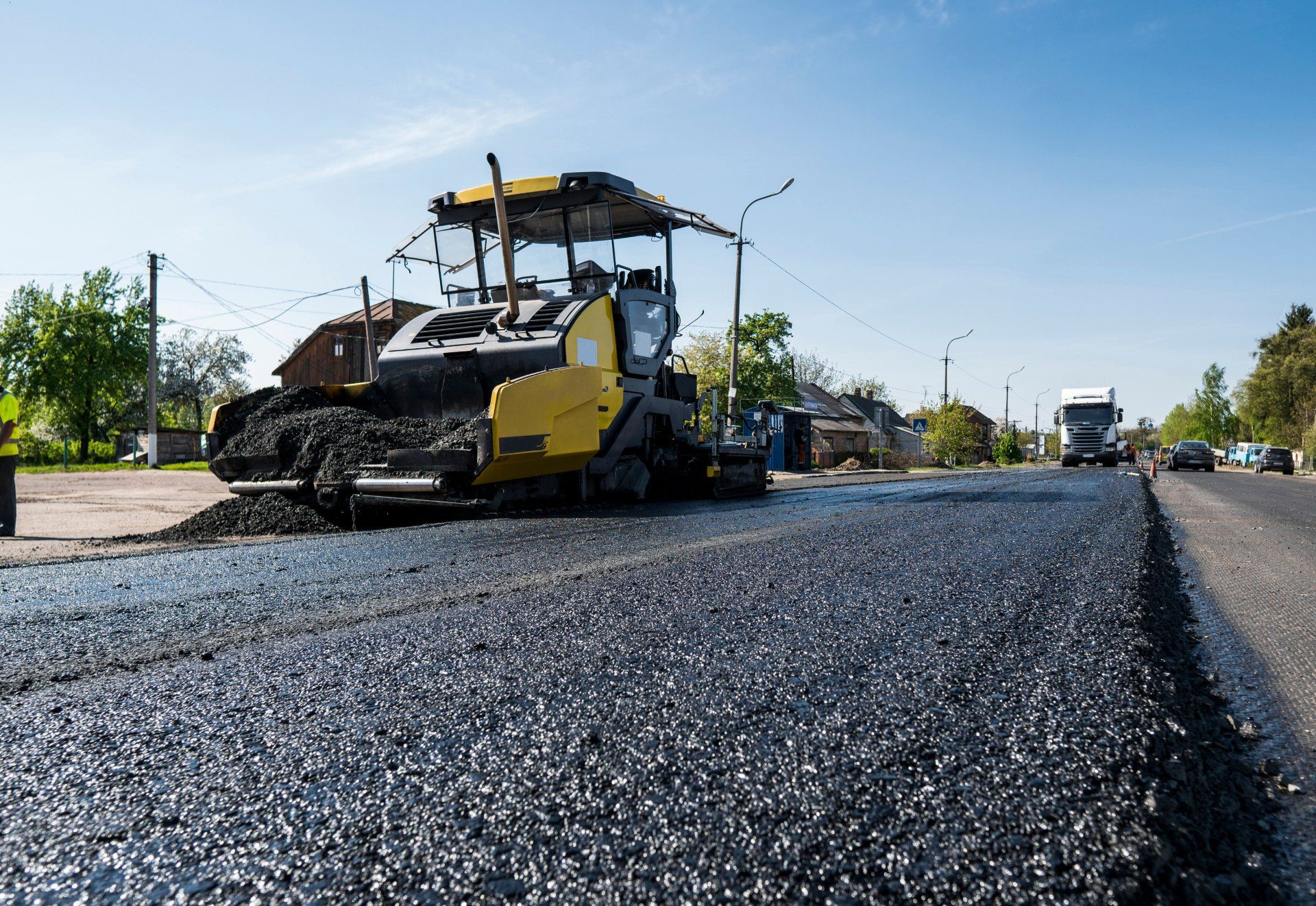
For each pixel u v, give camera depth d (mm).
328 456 7379
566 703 1858
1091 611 3031
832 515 7441
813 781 1399
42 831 1271
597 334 8758
